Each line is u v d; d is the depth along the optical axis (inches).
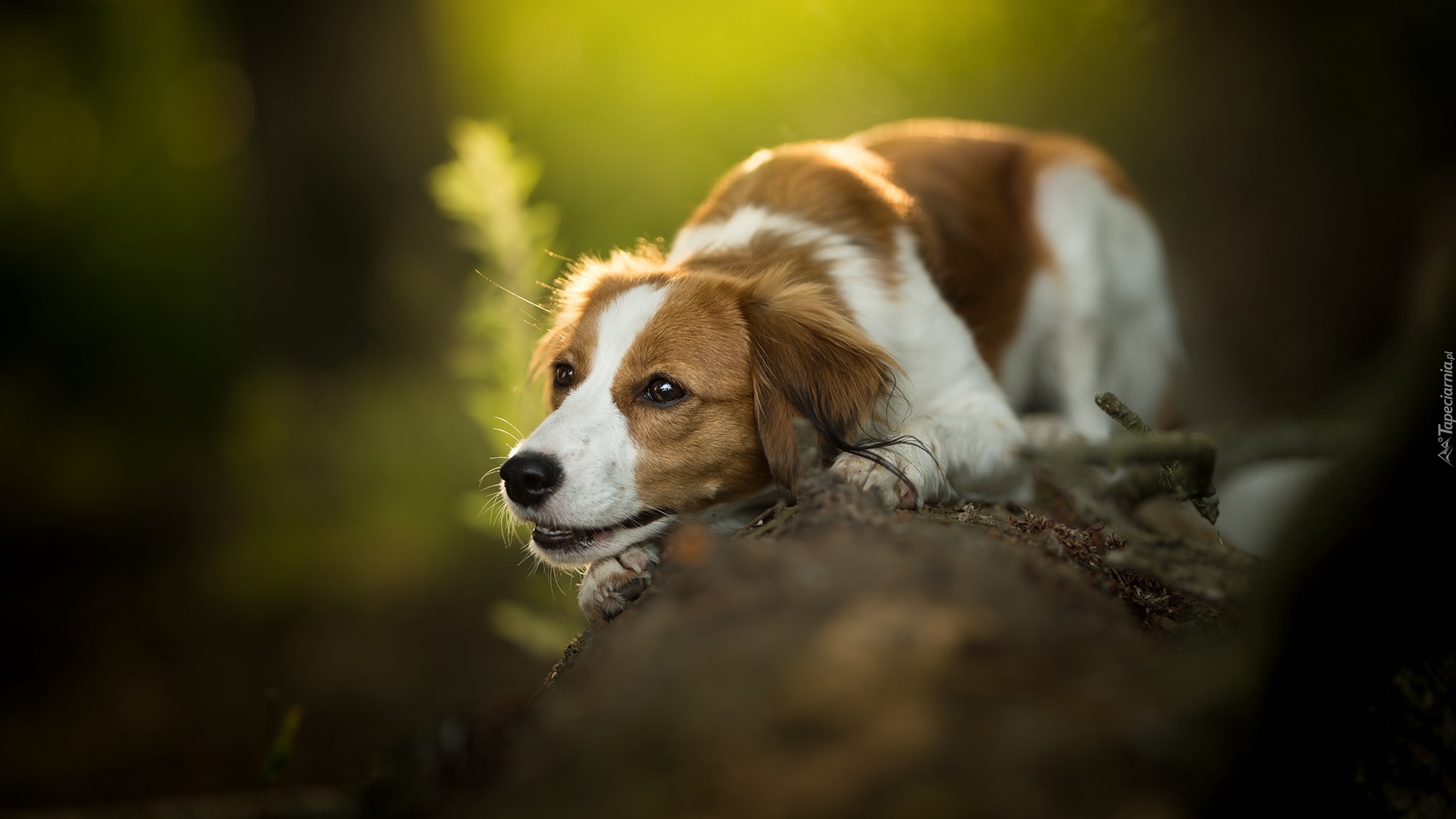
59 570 406.9
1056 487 119.1
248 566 382.3
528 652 327.3
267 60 441.1
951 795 54.9
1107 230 197.6
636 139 381.1
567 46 403.9
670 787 58.7
